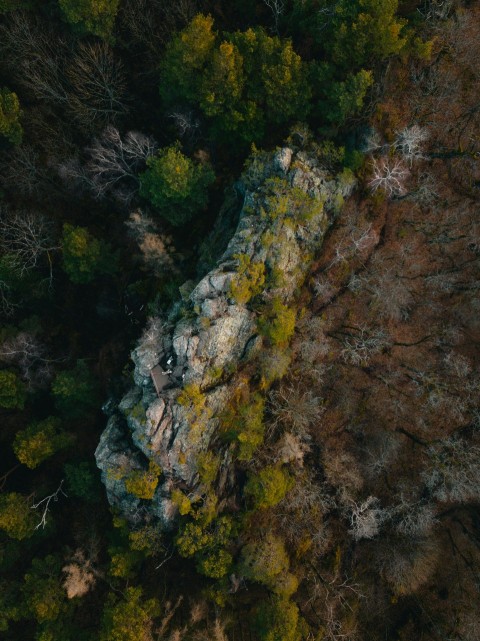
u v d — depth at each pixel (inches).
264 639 1168.8
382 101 1306.6
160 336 1243.2
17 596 1355.8
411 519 1341.0
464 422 1386.6
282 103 1235.2
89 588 1339.8
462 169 1357.0
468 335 1393.9
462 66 1317.7
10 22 1291.8
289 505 1311.5
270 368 1307.8
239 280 1219.2
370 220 1370.6
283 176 1258.6
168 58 1241.4
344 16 1144.2
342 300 1385.3
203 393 1219.9
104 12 1240.2
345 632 1288.1
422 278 1390.3
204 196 1368.1
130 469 1202.0
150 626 1223.5
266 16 1343.5
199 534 1187.9
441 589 1362.0
